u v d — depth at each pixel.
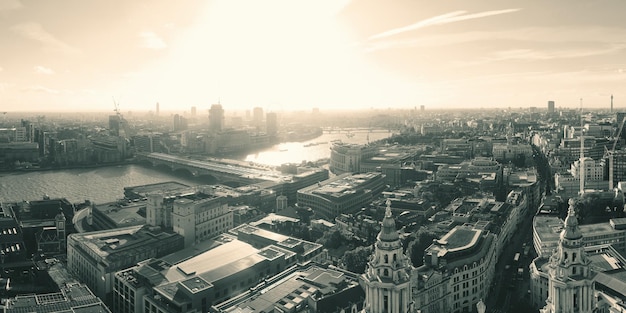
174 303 196.62
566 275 108.00
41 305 188.25
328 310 175.62
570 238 108.31
